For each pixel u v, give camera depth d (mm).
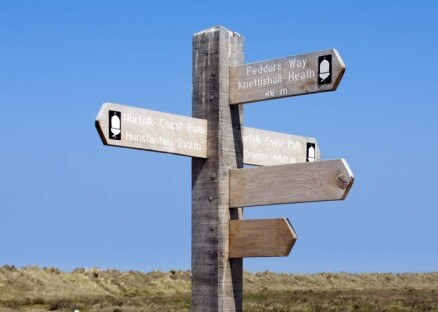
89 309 17203
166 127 3322
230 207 3459
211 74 3506
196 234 3492
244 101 3463
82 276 26922
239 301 3453
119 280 28188
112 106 3137
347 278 40844
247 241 3375
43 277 25188
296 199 3252
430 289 37031
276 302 22031
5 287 22922
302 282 37500
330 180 3154
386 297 26125
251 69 3451
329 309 19297
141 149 3230
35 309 17344
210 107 3498
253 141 3732
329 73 3199
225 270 3418
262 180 3369
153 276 30391
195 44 3576
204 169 3488
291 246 3242
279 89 3354
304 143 4016
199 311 3439
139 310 17062
